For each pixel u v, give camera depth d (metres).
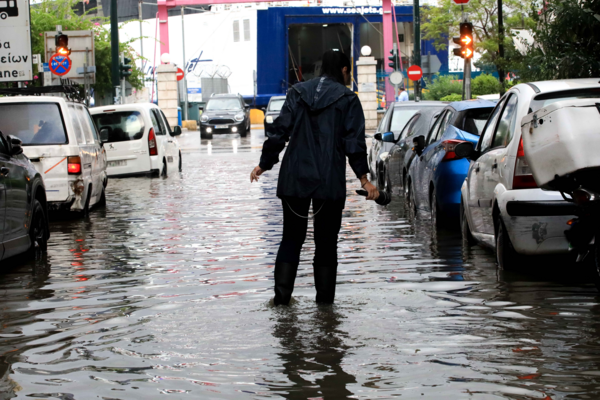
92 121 17.06
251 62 76.69
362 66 59.53
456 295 7.18
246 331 5.99
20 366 5.33
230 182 21.09
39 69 35.44
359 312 6.52
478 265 8.72
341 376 4.92
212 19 77.94
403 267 8.68
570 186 6.85
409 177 14.63
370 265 8.84
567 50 15.77
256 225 12.57
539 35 16.27
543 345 5.50
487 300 6.95
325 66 6.92
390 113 19.47
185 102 77.12
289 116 6.75
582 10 15.39
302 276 8.21
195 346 5.65
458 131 11.58
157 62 80.06
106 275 8.76
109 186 21.00
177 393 4.71
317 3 73.50
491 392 4.60
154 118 24.06
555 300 6.91
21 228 9.75
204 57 78.50
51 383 4.95
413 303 6.86
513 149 8.03
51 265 9.61
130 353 5.54
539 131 7.06
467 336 5.76
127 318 6.58
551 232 7.64
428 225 12.13
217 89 77.88
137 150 22.95
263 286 7.77
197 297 7.33
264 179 21.75
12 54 26.89
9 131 14.22
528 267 8.46
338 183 6.70
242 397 4.61
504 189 8.07
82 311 6.95
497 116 9.29
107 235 12.18
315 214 6.82
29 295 7.79
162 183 21.42
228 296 7.33
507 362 5.14
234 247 10.42
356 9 70.12
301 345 5.59
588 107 6.86
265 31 70.19
